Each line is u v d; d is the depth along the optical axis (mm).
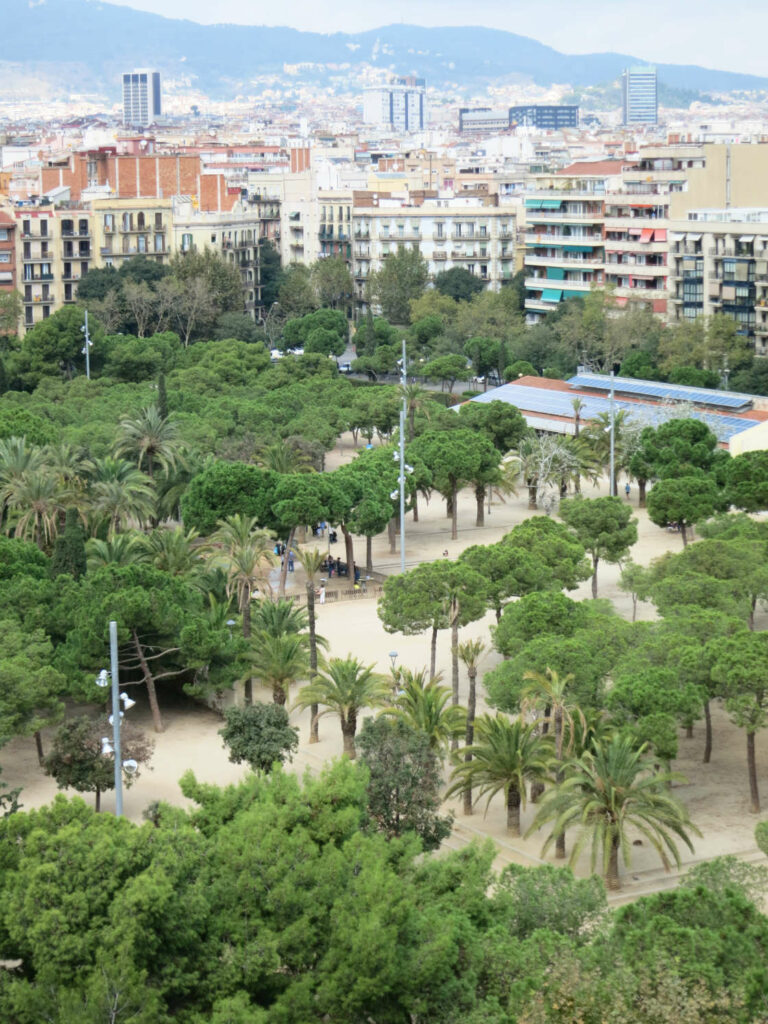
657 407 177250
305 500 127625
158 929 57219
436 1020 56906
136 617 96438
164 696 105062
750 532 119562
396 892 58500
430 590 99062
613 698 84875
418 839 65438
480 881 63719
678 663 87188
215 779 90188
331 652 113062
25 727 89750
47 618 101688
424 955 56969
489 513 161750
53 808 63594
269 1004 58656
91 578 103062
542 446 159500
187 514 132000
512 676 88312
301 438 163500
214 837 64188
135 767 79500
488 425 171125
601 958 57094
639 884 76375
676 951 56250
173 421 166000
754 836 79188
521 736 81875
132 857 59406
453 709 90125
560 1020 54281
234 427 173375
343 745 94562
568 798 76438
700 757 93250
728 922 58969
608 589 130875
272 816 64188
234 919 59219
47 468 133500
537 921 62938
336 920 58375
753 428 156500
